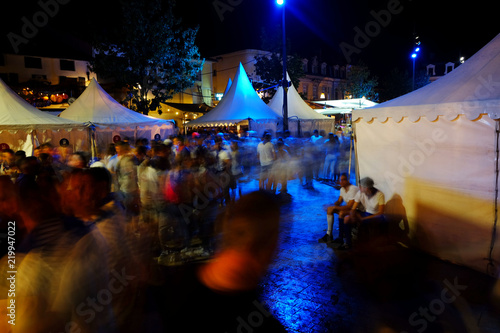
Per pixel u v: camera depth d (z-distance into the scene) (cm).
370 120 595
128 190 627
